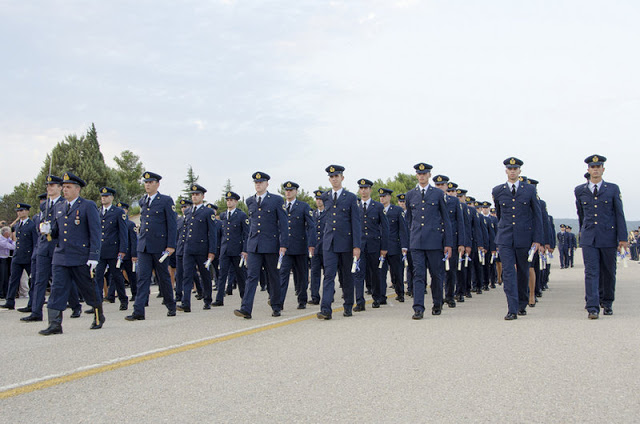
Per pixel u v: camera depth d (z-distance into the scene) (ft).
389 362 17.67
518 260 29.07
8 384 15.65
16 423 12.38
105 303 40.57
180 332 24.67
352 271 29.17
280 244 30.12
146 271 30.19
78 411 13.17
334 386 14.98
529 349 19.30
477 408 12.92
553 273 72.02
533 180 40.70
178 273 41.65
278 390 14.70
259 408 13.20
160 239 30.42
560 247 86.69
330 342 21.39
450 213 37.35
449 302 34.27
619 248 28.32
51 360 18.79
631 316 27.61
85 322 28.96
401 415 12.53
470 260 41.83
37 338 23.48
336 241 29.25
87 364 18.06
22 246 35.83
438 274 29.66
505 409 12.82
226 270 38.37
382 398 13.83
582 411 12.59
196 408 13.28
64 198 28.50
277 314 30.45
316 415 12.62
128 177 225.97
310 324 26.66
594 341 20.56
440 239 29.66
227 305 37.88
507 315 27.14
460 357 18.22
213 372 16.78
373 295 35.29
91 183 153.17
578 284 52.54
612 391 14.07
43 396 14.46
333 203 29.63
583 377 15.42
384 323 26.50
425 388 14.65
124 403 13.76
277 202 30.12
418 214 29.86
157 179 30.94
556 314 29.07
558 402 13.28
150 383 15.61
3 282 44.47
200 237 34.45
